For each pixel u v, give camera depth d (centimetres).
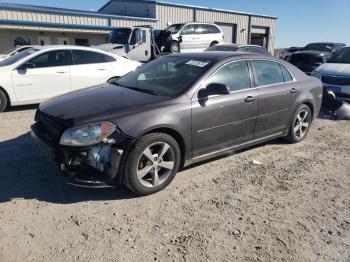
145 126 385
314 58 1387
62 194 400
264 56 547
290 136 602
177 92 438
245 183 448
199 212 373
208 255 304
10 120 719
